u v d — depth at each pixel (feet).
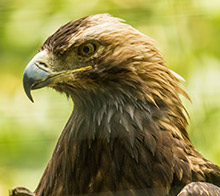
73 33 34.65
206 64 47.91
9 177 47.70
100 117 34.06
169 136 33.81
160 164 33.27
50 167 35.12
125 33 34.71
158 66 34.73
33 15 48.06
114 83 34.12
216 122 45.37
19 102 47.80
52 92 43.62
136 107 33.99
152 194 33.14
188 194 32.40
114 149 33.58
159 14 46.57
